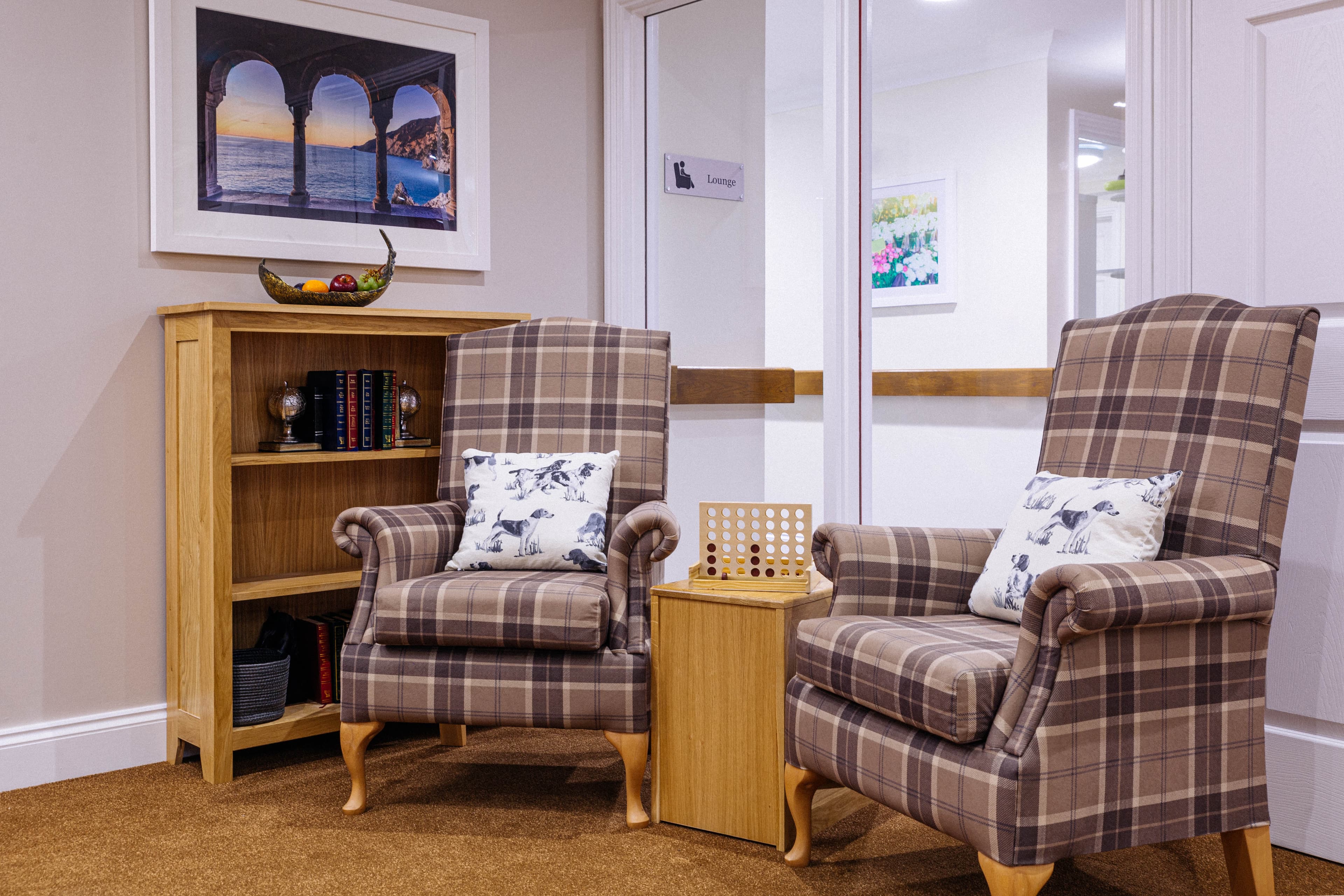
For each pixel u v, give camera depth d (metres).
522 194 3.64
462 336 3.02
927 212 3.02
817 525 3.29
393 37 3.31
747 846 2.30
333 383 2.98
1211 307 2.14
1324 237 2.25
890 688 1.87
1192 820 1.84
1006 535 2.18
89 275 2.84
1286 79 2.29
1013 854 1.68
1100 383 2.27
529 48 3.64
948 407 2.99
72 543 2.83
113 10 2.86
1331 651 2.26
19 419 2.75
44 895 2.06
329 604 3.26
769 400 3.42
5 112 2.71
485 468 2.74
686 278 3.67
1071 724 1.71
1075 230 2.70
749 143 3.45
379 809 2.53
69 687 2.83
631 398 2.84
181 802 2.59
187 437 2.84
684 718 2.40
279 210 3.12
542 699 2.39
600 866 2.20
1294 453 1.96
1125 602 1.68
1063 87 2.71
